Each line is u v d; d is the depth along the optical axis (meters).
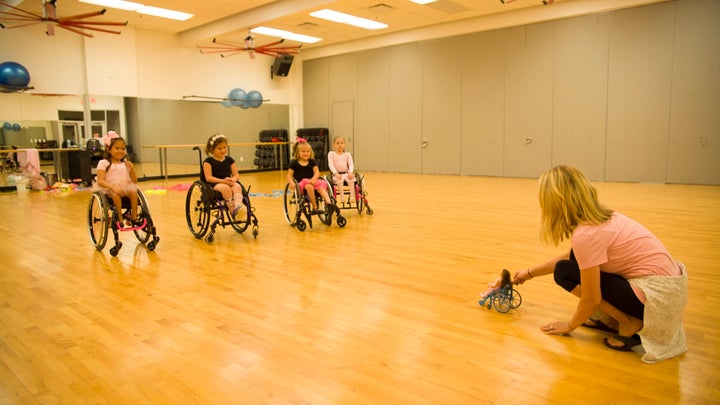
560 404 1.68
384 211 6.04
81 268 3.54
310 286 3.06
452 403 1.69
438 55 11.30
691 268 3.32
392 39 11.83
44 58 9.73
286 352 2.12
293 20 9.86
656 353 1.96
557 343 2.17
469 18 10.46
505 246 4.10
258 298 2.84
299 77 14.09
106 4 8.92
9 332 2.37
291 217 5.64
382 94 12.42
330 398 1.74
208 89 12.34
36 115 9.69
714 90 8.12
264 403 1.71
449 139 11.40
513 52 10.20
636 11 8.70
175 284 3.13
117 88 10.71
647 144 8.86
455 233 4.65
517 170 10.48
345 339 2.25
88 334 2.34
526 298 2.76
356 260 3.69
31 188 8.82
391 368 1.96
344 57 13.05
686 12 8.23
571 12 9.23
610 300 2.03
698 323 2.37
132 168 4.09
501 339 2.23
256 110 13.55
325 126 13.77
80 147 9.98
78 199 7.61
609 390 1.76
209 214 4.28
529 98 10.12
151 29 11.12
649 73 8.70
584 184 2.01
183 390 1.80
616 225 2.00
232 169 4.49
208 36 10.70
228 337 2.29
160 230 4.96
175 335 2.32
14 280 3.25
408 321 2.46
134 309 2.68
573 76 9.53
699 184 8.42
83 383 1.86
